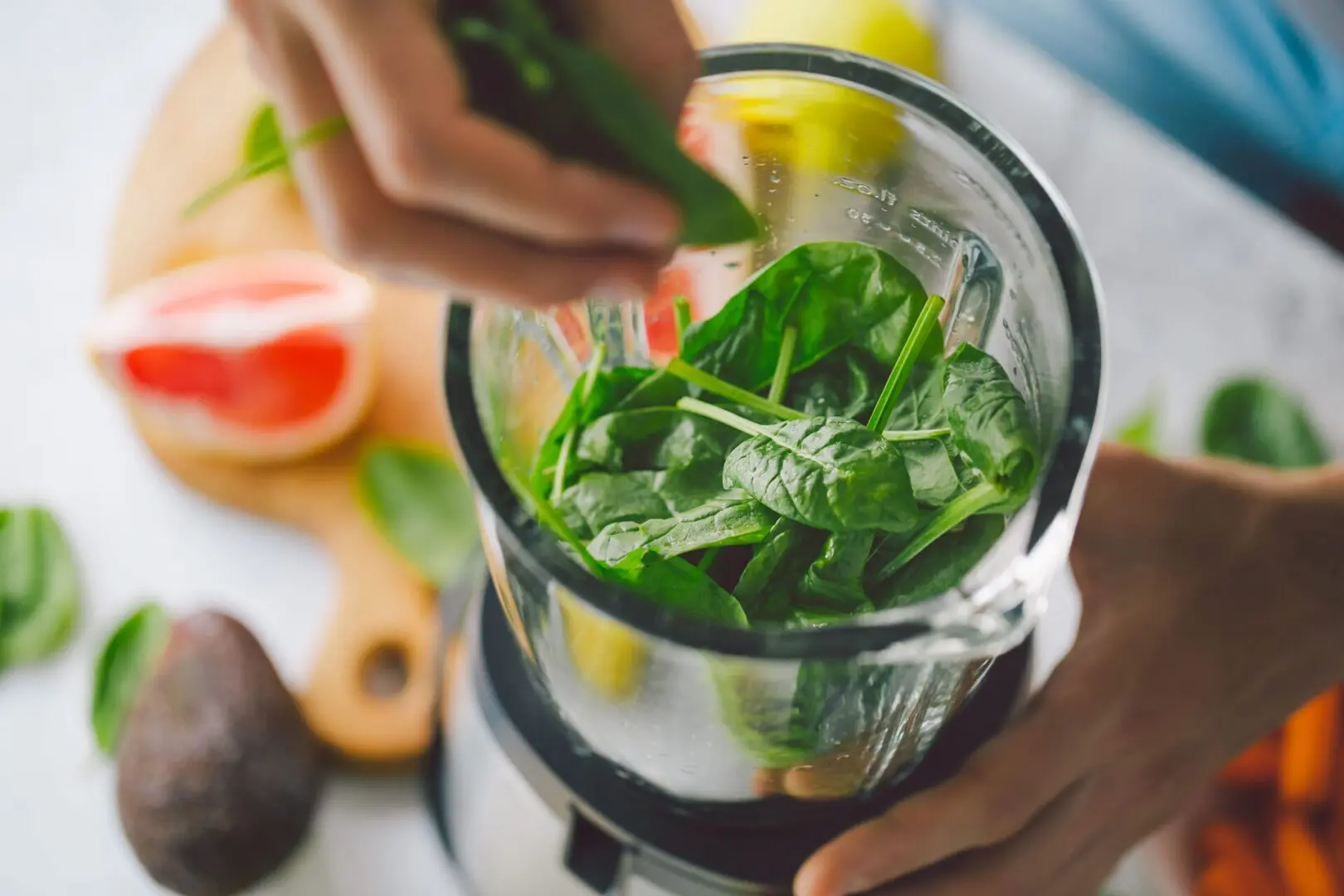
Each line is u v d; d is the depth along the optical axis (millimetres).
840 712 585
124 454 840
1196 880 769
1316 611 708
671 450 603
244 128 859
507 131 500
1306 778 761
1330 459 833
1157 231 869
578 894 700
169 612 812
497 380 595
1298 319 856
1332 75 911
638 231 520
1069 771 678
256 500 819
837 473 570
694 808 660
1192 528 701
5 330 863
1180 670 694
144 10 920
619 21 544
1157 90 913
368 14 476
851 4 832
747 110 607
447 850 774
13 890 774
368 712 780
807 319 619
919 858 653
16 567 805
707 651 546
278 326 787
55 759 792
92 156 898
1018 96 887
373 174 538
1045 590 558
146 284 841
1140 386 846
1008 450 569
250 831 734
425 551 798
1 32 913
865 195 632
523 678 680
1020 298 603
